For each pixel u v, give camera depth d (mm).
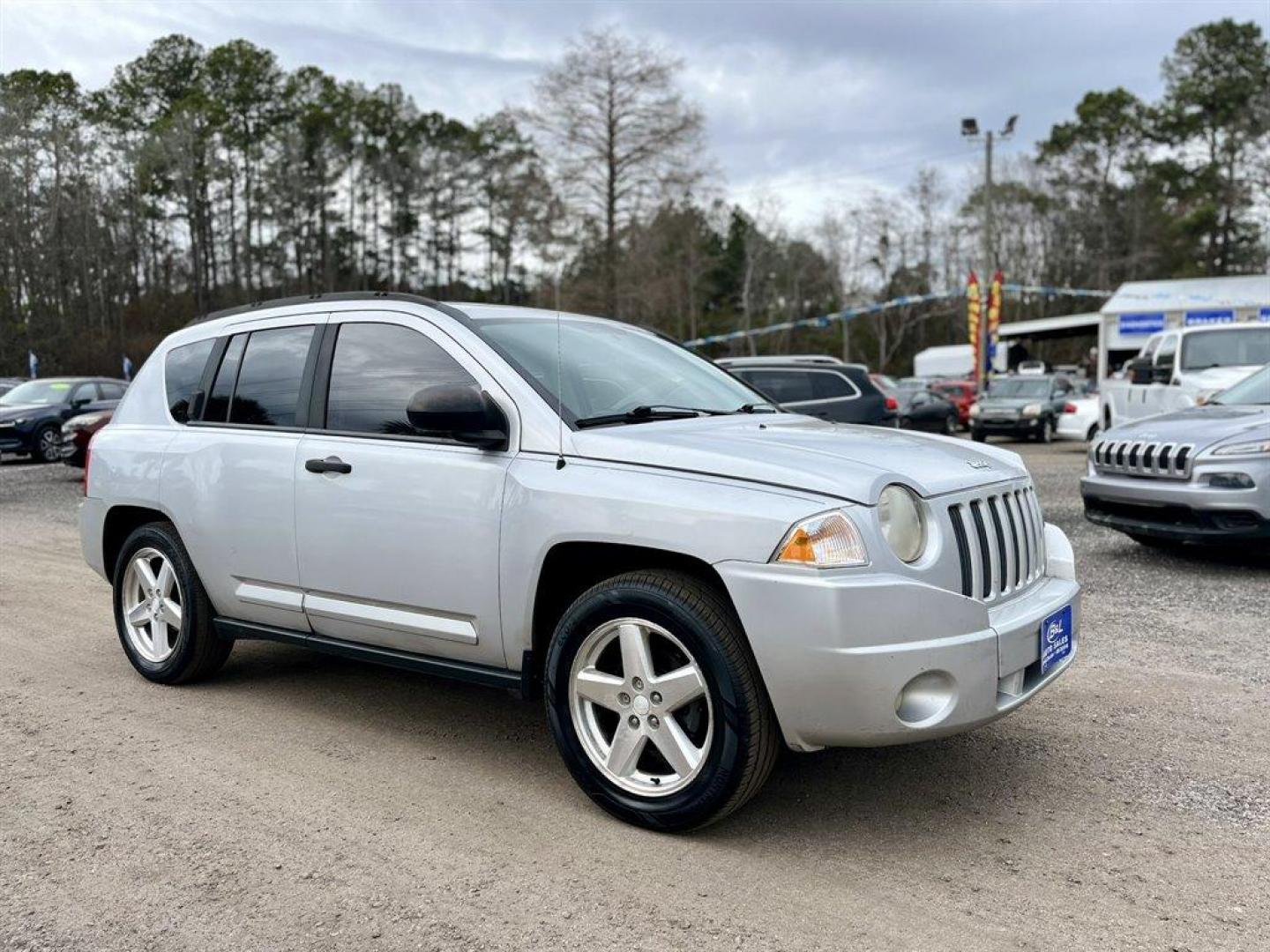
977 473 3463
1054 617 3461
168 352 5035
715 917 2738
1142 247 71562
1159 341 13805
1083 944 2596
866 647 2887
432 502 3684
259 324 4570
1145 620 6020
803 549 2916
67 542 9594
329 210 70938
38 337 53781
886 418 11867
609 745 3408
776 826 3318
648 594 3158
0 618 6430
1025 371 43438
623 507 3217
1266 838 3209
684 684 3139
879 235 69562
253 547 4293
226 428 4520
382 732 4238
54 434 18969
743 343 68688
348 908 2795
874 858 3088
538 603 3506
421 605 3758
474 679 3709
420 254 72750
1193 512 7074
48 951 2590
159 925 2715
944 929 2670
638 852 3129
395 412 3938
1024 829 3295
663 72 41281
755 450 3295
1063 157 76312
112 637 5914
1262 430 6961
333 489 3969
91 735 4199
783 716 2984
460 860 3070
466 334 3848
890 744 2977
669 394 4117
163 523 4836
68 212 58469
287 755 3971
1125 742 4062
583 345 4207
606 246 42594
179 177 64250
